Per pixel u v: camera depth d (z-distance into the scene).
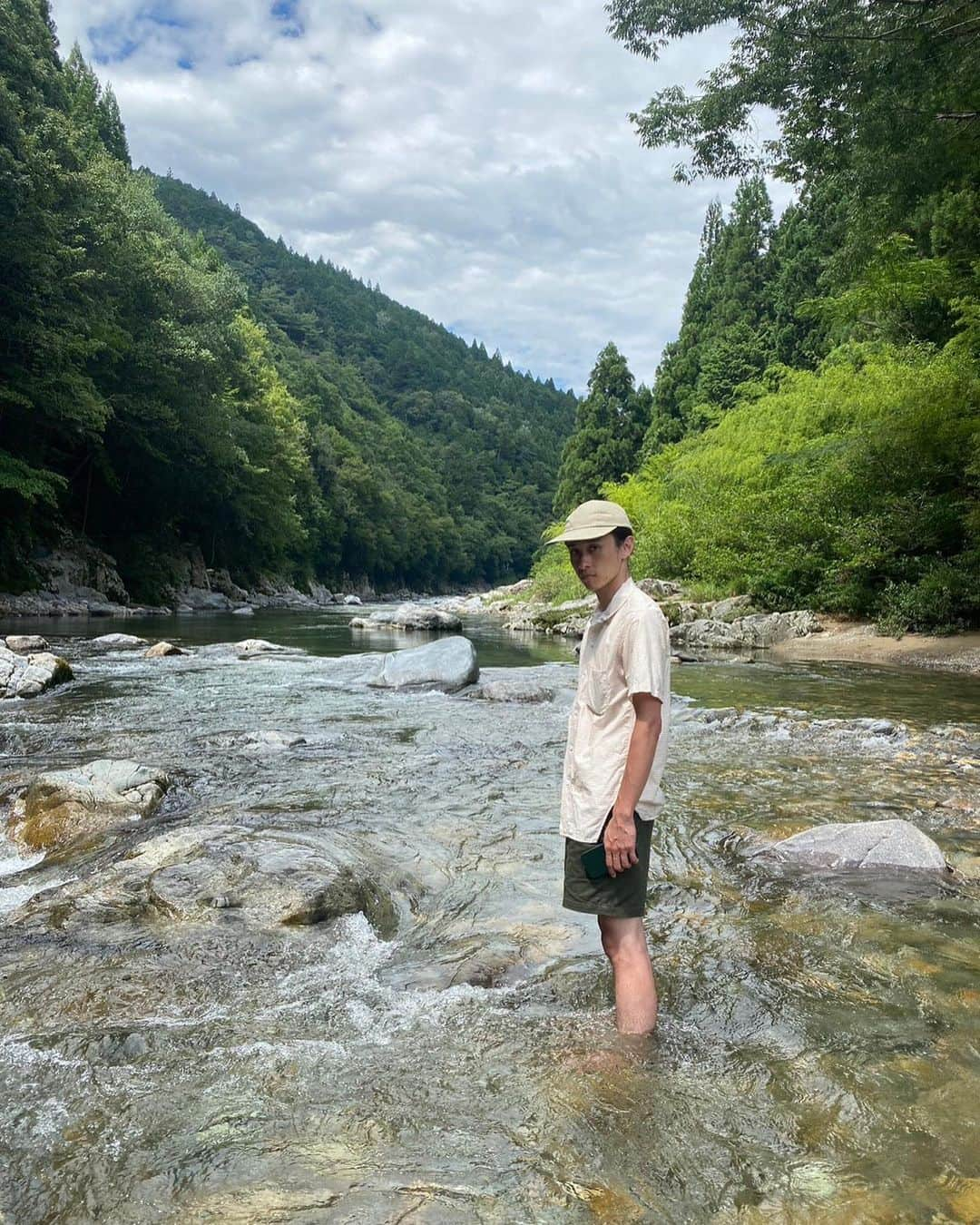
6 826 4.90
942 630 15.90
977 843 4.52
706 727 8.22
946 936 3.34
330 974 3.03
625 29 13.21
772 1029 2.61
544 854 4.39
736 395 43.28
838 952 3.20
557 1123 2.11
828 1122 2.12
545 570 39.50
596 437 56.19
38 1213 1.79
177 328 32.00
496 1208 1.80
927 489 17.41
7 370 23.97
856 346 26.48
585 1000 2.83
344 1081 2.31
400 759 6.71
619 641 2.58
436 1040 2.55
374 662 14.02
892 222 15.23
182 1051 2.48
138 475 34.38
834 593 18.59
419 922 3.55
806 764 6.54
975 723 8.51
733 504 22.17
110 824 4.81
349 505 72.62
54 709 9.09
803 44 12.59
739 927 3.44
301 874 3.71
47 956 3.09
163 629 22.00
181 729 7.98
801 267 43.66
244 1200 1.83
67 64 45.38
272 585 50.81
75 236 24.56
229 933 3.28
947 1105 2.19
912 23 12.00
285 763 6.50
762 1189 1.86
